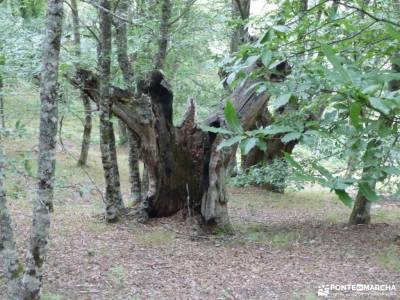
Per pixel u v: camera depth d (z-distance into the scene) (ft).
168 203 36.11
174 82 47.57
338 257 30.58
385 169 5.85
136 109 33.88
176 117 47.88
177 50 44.88
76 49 35.60
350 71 5.56
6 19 29.71
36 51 27.58
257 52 8.48
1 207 17.12
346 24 8.75
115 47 38.78
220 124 31.09
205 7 43.83
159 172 34.88
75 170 57.11
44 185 17.19
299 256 30.76
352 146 6.26
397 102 5.15
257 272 27.35
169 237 33.04
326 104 7.44
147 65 37.83
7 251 17.38
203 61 47.01
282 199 54.24
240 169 52.16
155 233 33.50
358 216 40.88
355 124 5.73
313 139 6.33
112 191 35.24
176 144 34.42
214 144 34.04
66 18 46.88
